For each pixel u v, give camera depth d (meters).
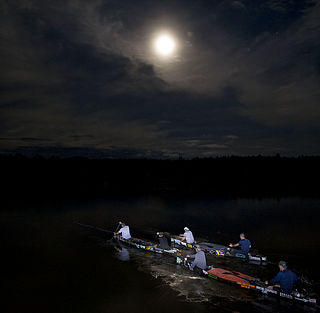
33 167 76.19
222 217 28.92
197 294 10.80
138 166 89.88
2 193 51.97
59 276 13.02
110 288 11.59
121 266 14.20
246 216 29.20
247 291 11.02
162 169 91.25
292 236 20.55
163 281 12.19
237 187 64.56
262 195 48.84
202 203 39.53
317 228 23.36
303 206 36.19
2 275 13.27
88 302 10.43
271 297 10.42
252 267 13.78
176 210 33.34
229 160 94.88
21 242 19.20
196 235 21.06
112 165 87.50
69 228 23.70
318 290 11.29
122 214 30.80
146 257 15.62
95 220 27.36
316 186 65.12
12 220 27.33
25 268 14.16
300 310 9.45
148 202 40.69
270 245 18.05
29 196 47.91
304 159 86.94
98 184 69.69
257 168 91.69
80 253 16.53
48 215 30.06
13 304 10.42
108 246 18.05
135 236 21.14
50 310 9.91
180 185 70.00
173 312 9.50
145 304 10.11
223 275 12.00
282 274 10.28
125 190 59.38
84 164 83.75
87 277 12.82
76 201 41.66
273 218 28.05
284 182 74.50
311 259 15.17
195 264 13.09
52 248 17.67
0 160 73.38
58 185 66.31
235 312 9.36
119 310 9.77
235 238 20.08
